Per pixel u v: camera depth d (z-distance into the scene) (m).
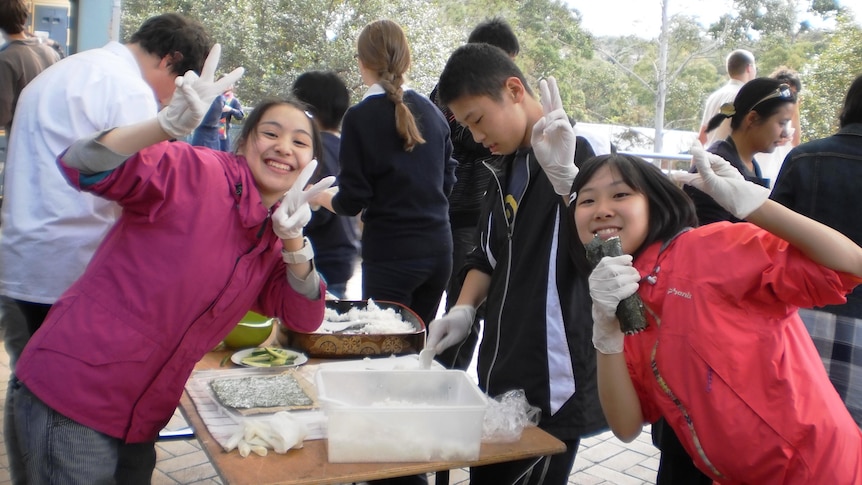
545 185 1.98
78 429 1.68
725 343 1.49
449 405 1.76
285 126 1.79
